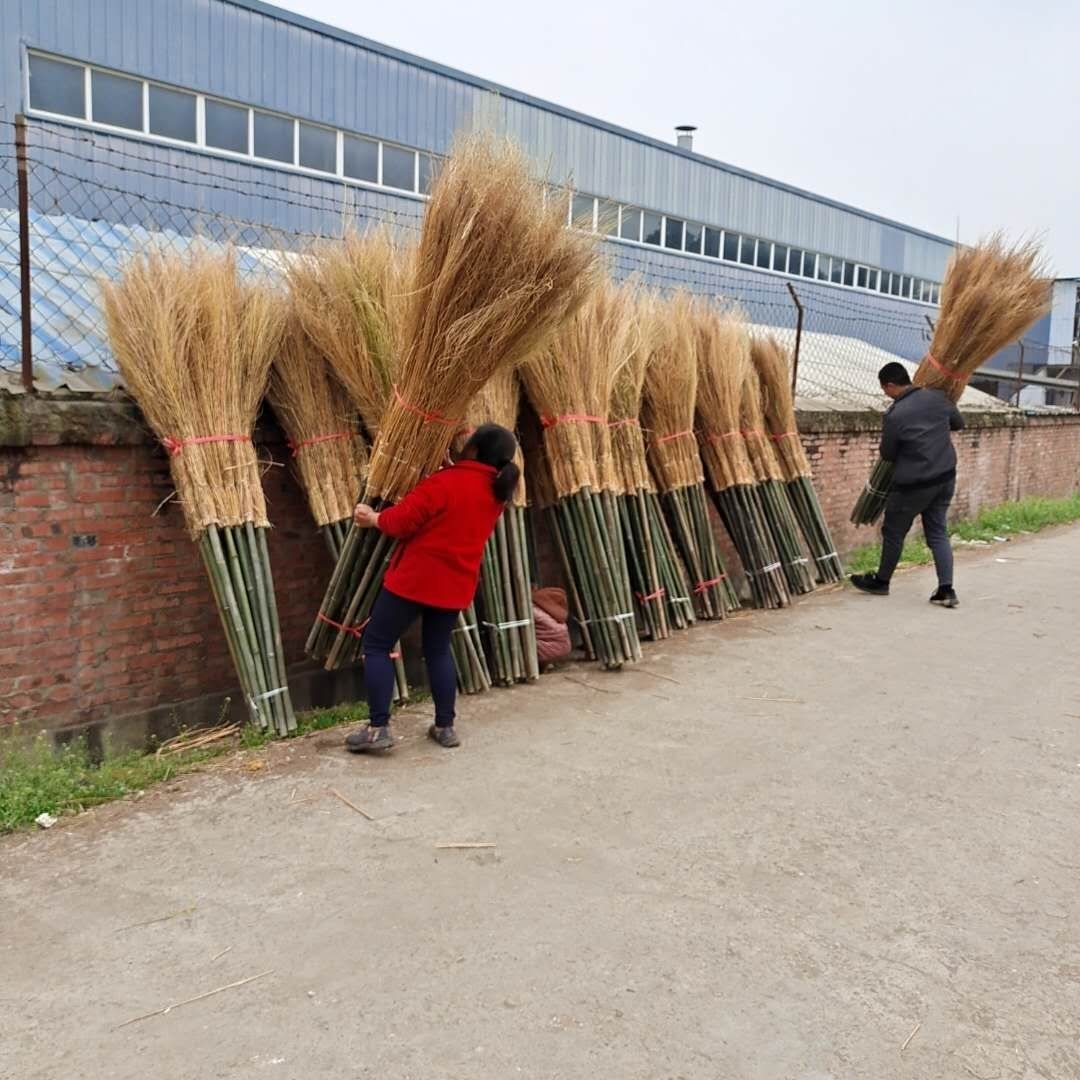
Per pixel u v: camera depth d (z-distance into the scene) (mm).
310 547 5906
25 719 4801
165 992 3004
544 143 20703
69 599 4902
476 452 4926
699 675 6473
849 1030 2893
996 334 8789
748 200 26359
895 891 3711
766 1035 2859
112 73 14953
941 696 6098
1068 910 3600
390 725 5285
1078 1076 2721
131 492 5078
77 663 4961
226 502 5008
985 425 14453
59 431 4707
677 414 7762
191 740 5312
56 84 14500
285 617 5820
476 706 5785
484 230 4551
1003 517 14578
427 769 4793
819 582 9602
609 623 6512
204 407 4973
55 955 3184
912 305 33219
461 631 5914
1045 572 10594
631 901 3588
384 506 5031
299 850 3934
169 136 15695
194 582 5395
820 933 3410
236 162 16281
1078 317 28312
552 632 6473
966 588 9586
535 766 4855
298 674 5914
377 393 5410
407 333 4836
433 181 4801
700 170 24734
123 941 3271
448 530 4766
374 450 5043
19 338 5359
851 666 6734
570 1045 2797
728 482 8375
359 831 4105
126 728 5176
